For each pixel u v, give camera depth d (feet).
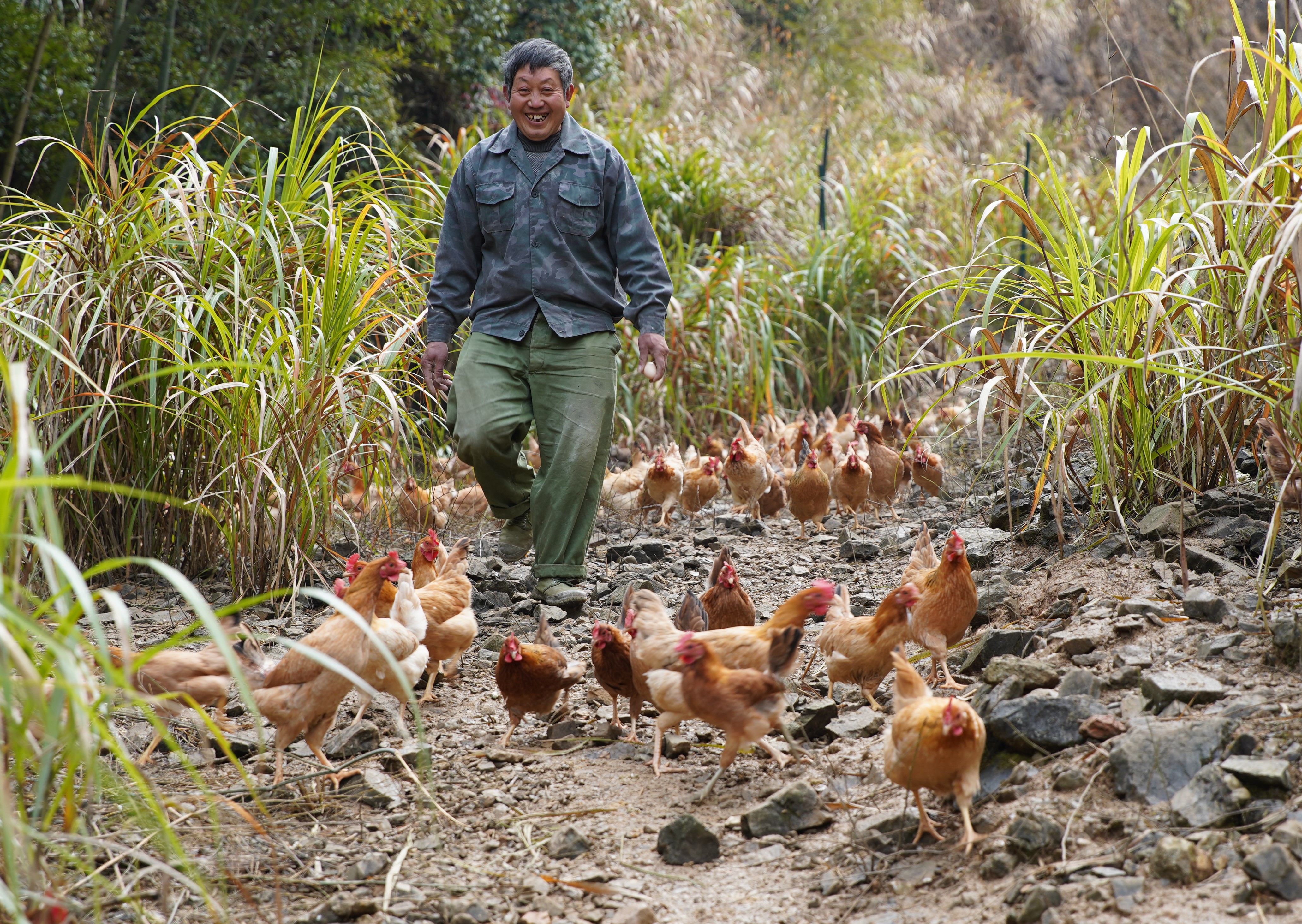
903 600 12.85
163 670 12.55
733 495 26.18
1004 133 67.31
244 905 9.92
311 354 18.29
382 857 10.67
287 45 41.39
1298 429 13.80
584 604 19.08
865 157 53.52
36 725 9.03
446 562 16.33
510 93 18.39
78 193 22.72
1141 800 9.59
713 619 15.79
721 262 37.06
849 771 12.02
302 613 18.42
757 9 78.23
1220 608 12.91
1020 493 19.88
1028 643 14.08
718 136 50.03
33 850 8.33
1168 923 7.99
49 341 17.13
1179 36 89.45
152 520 19.80
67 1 36.04
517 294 18.35
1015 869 9.22
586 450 18.51
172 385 18.86
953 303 41.11
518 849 11.00
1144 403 16.53
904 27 80.18
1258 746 9.76
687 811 11.66
